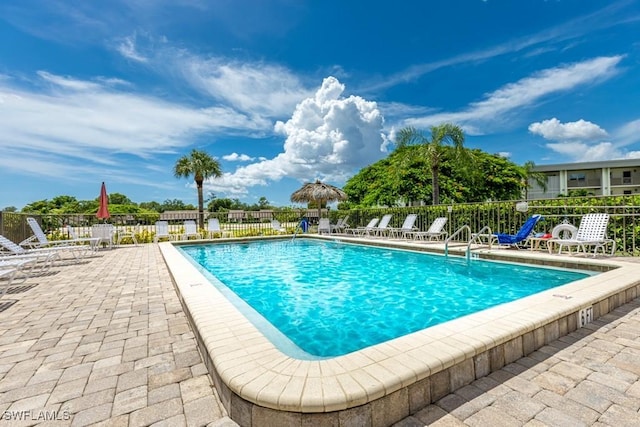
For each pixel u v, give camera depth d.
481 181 19.58
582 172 33.31
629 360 2.43
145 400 2.01
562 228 6.82
